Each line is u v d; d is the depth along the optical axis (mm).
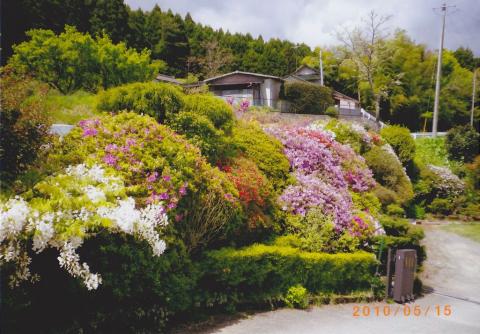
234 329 5918
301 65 56781
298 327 6352
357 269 8523
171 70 48344
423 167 20078
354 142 14648
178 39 52500
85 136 6152
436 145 24500
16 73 5555
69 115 9867
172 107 7812
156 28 52812
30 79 5398
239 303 6777
